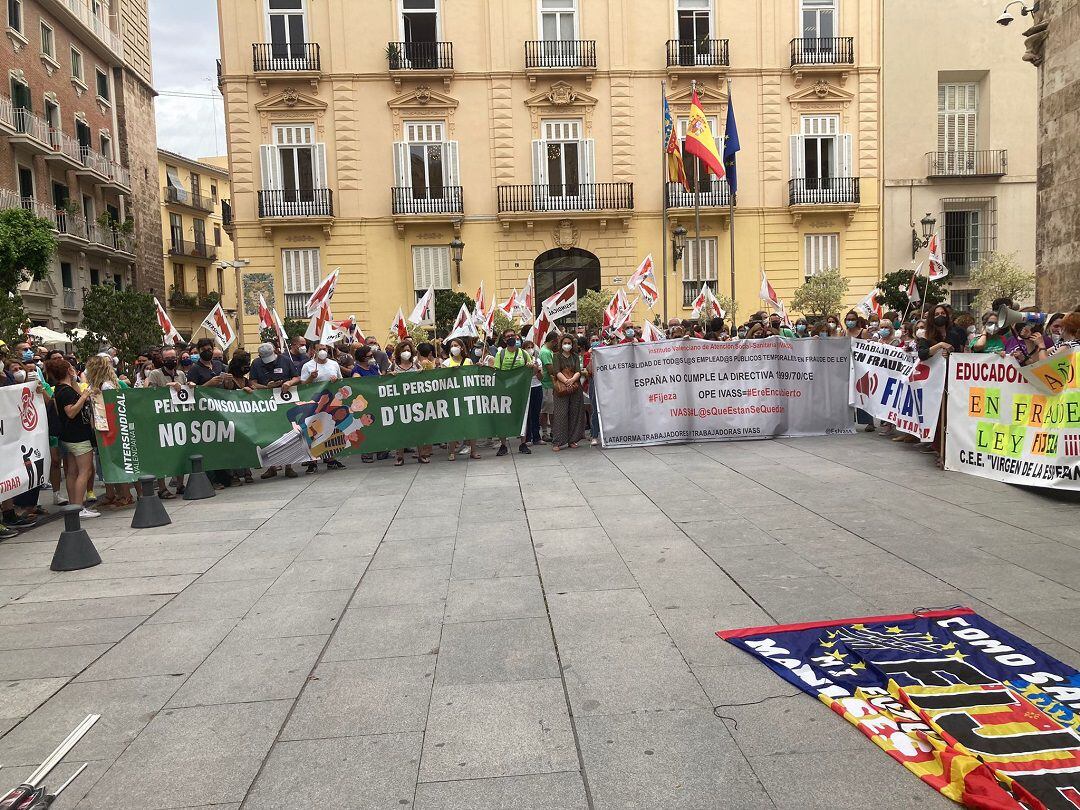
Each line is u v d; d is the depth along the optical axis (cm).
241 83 2492
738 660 396
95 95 3397
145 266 3891
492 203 2578
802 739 321
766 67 2588
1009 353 790
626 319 1652
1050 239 1248
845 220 2641
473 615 479
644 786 294
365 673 404
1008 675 356
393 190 2536
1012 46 2658
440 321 2414
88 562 632
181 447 933
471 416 1087
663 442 1141
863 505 708
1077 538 579
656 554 586
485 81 2547
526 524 700
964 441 827
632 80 2578
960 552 556
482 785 299
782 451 1030
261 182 2508
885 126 2638
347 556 625
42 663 436
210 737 345
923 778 289
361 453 1066
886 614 446
